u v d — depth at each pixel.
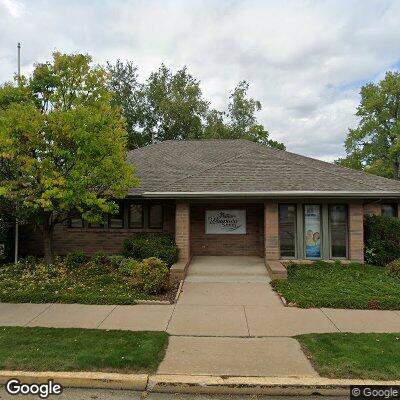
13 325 6.88
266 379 4.83
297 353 5.65
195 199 12.34
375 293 8.85
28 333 6.39
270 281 10.44
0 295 8.62
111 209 11.12
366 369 5.02
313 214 12.78
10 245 13.27
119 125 11.59
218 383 4.76
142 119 38.25
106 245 14.51
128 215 14.50
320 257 12.66
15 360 5.27
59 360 5.27
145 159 16.77
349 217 12.49
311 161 15.99
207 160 16.14
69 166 10.47
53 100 11.53
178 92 37.72
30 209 10.91
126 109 37.53
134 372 5.02
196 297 8.93
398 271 10.66
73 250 14.53
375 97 42.44
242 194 11.96
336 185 12.43
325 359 5.34
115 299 8.41
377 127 43.00
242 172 13.52
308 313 7.68
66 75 11.54
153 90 38.78
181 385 4.77
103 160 10.48
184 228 12.32
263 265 12.30
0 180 10.58
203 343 6.08
